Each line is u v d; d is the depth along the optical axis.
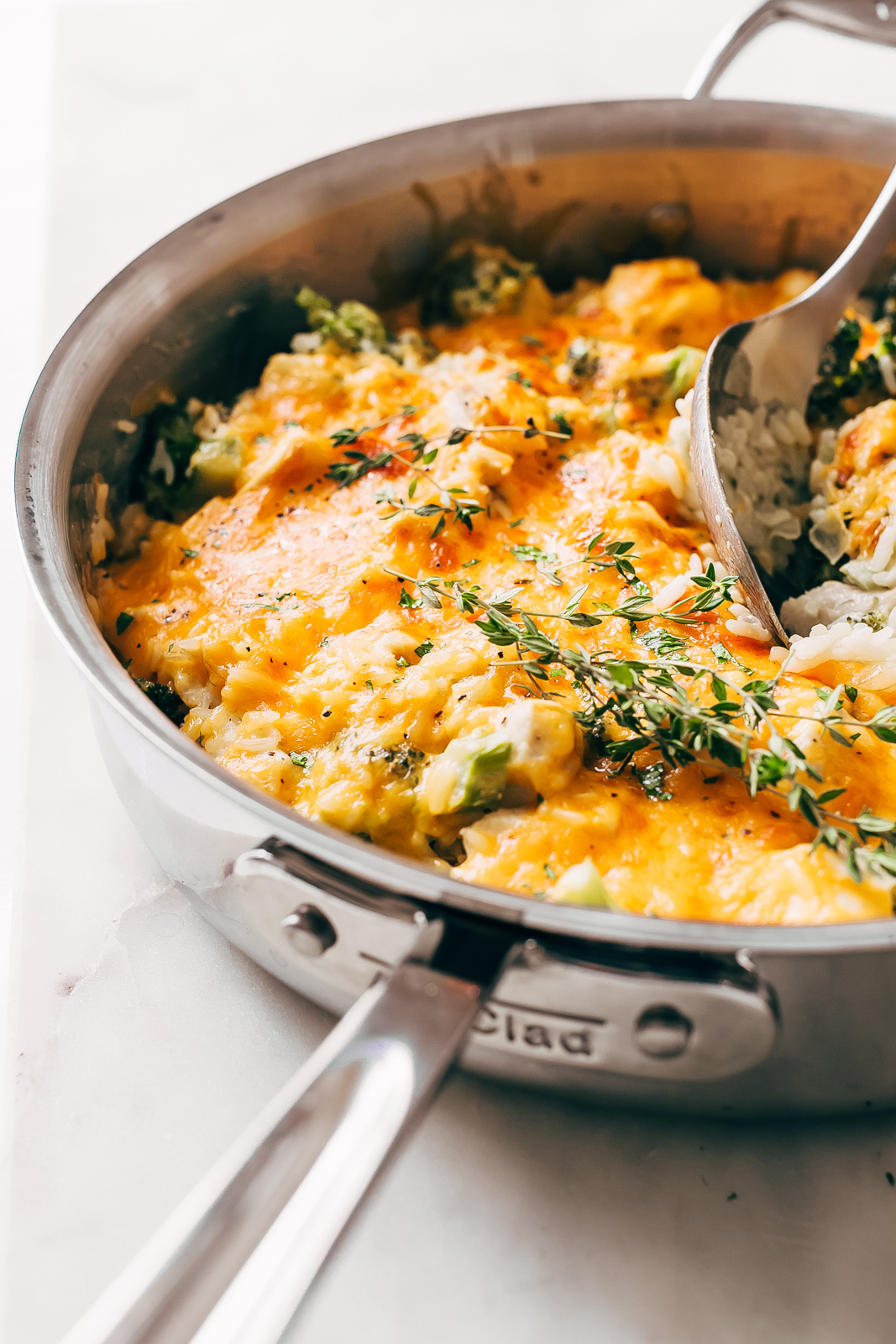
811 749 0.39
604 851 0.39
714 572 0.44
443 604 0.43
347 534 0.45
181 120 0.79
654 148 0.53
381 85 0.81
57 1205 0.38
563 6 0.86
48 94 0.81
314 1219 0.31
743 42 0.53
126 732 0.37
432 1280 0.37
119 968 0.42
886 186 0.50
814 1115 0.38
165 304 0.48
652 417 0.51
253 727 0.42
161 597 0.46
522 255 0.56
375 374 0.50
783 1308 0.36
